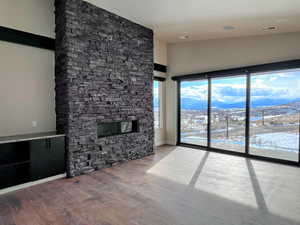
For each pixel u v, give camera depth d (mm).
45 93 3732
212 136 5641
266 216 2369
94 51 3889
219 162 4477
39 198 2811
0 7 3174
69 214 2410
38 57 3635
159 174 3750
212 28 4445
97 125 4051
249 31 4422
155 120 6316
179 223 2229
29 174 3150
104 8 3936
